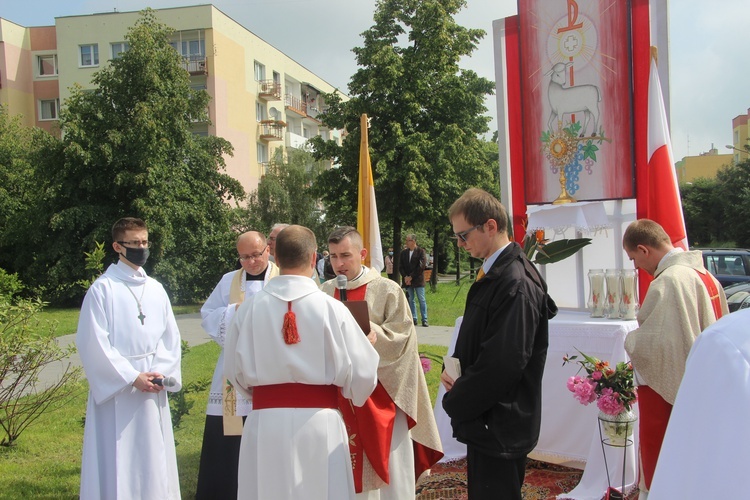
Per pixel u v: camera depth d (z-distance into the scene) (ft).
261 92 113.39
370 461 10.82
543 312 8.43
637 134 15.35
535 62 16.67
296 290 8.80
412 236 40.50
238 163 106.01
